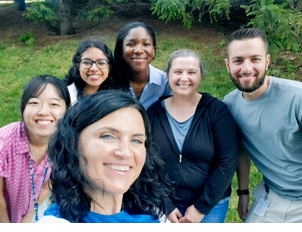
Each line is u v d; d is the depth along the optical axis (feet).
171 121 3.66
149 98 4.85
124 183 1.91
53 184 2.03
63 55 12.11
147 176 2.37
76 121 1.94
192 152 3.51
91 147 1.88
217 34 12.84
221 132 3.51
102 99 1.94
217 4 10.23
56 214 2.00
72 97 4.28
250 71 3.35
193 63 3.63
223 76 10.07
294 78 9.84
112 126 1.90
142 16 14.57
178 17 11.60
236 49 3.42
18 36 13.89
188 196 3.64
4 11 16.25
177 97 3.67
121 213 2.09
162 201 2.43
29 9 12.88
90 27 14.26
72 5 14.99
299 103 3.26
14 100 9.42
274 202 3.77
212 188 3.52
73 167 1.93
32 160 3.25
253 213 3.94
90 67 4.28
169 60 3.79
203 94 3.75
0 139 3.14
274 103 3.41
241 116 3.66
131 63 4.64
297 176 3.53
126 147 1.90
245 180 4.23
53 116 3.11
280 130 3.40
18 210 3.46
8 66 11.59
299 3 10.24
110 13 13.69
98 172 1.89
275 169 3.61
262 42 3.38
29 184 3.30
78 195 1.97
